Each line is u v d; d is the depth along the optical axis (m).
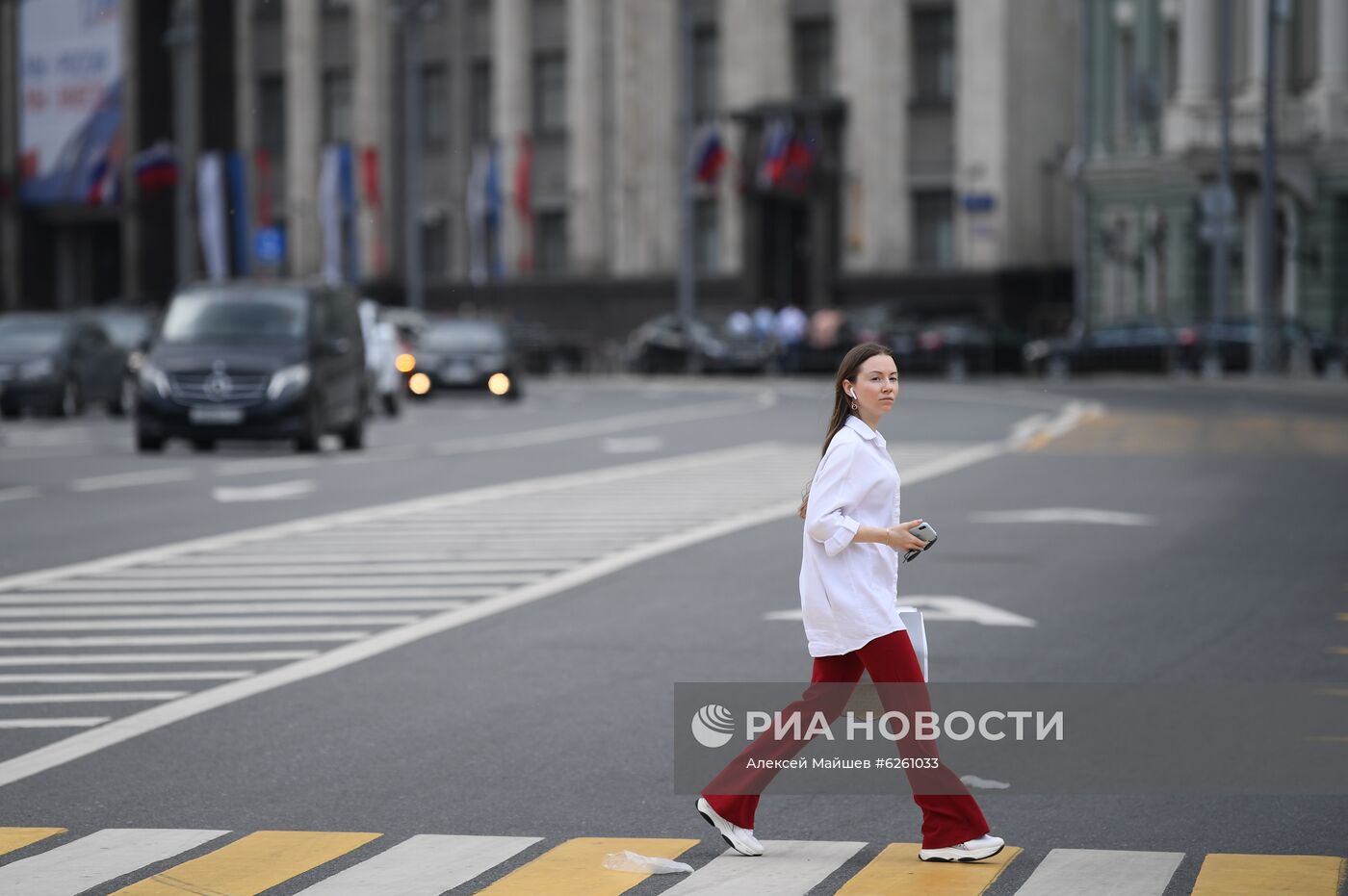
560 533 56.62
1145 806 25.03
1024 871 21.86
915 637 21.98
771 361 194.75
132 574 48.03
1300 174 180.38
